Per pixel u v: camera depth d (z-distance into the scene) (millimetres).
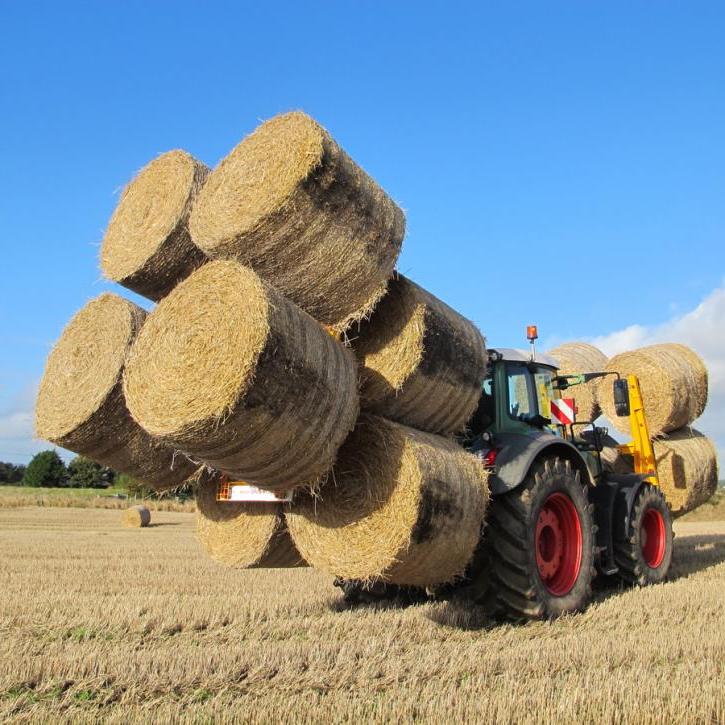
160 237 5180
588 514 6301
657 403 9000
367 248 4758
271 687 4098
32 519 25531
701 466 9023
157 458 5105
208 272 4125
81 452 5020
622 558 7352
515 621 5629
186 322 4113
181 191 5246
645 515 7844
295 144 4582
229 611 6387
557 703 3592
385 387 4934
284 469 4336
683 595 6738
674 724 3432
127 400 4277
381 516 4648
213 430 3918
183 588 8039
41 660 4488
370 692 3961
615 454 8758
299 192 4500
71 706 3773
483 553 5645
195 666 4430
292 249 4586
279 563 5684
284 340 3994
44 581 8758
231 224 4688
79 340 5066
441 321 5125
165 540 15992
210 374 3939
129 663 4457
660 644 4781
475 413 6391
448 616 5828
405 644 5027
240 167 4801
